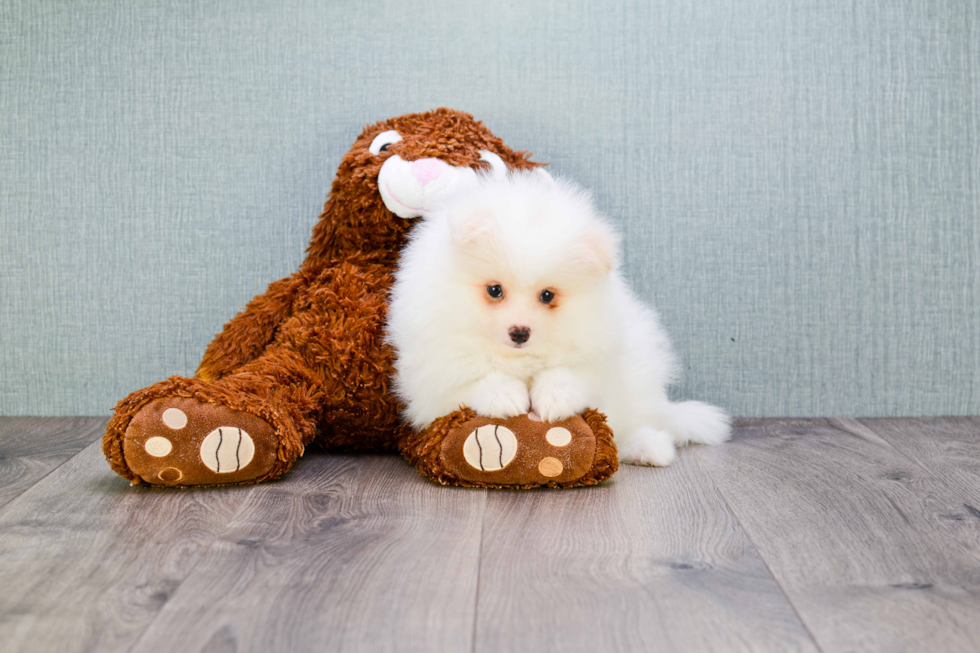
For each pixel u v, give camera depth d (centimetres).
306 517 108
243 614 79
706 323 171
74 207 169
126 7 165
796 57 167
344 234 149
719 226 169
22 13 165
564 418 121
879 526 106
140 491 119
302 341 136
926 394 173
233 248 170
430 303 122
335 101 167
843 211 169
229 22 166
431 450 122
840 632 77
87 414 173
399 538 100
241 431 118
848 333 172
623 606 82
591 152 168
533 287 117
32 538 100
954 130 168
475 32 166
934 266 171
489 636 76
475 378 123
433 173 138
